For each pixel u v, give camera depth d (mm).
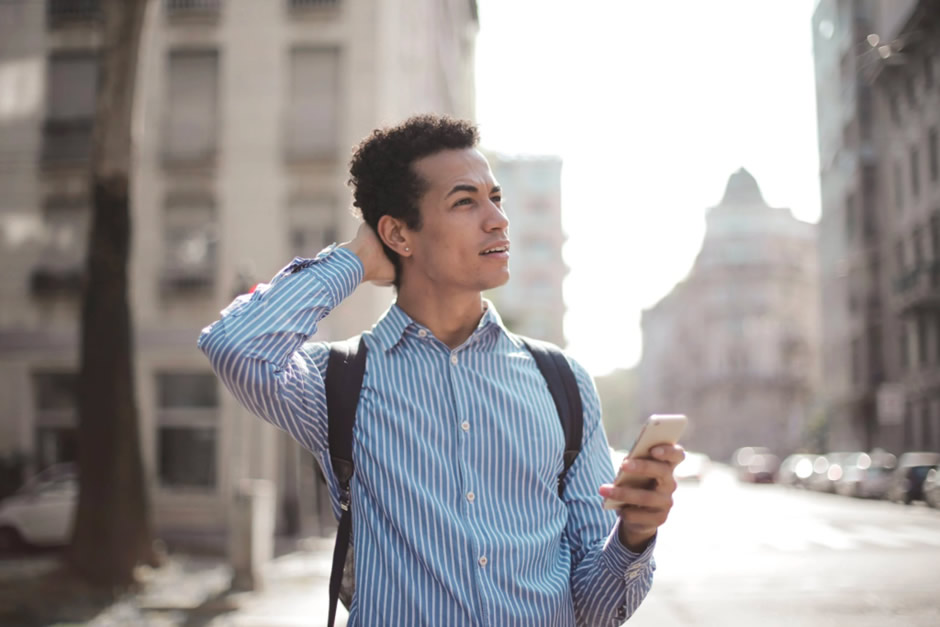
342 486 1798
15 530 15406
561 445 1853
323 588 10336
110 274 10398
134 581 9812
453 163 1877
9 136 20875
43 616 8391
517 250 78062
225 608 8898
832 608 4359
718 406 73500
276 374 1735
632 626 6707
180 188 20641
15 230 20719
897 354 26500
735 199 75375
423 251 1880
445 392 1806
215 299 20391
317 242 20375
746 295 73438
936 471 8625
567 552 1842
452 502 1720
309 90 20719
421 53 24500
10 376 20344
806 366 73188
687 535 14344
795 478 36906
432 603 1653
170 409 20125
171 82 20953
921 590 4078
